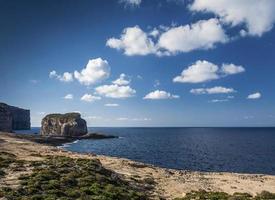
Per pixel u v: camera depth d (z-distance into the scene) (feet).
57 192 108.99
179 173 202.18
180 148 540.11
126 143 638.12
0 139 336.70
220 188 163.63
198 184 168.55
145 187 149.18
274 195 147.54
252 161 379.76
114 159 229.86
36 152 235.20
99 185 126.72
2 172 130.31
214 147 578.66
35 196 100.53
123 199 116.88
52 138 619.26
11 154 190.90
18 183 115.65
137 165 209.05
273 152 492.54
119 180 147.95
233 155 442.09
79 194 111.45
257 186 176.35
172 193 145.69
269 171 306.55
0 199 94.53
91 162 164.76
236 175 218.38
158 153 443.32
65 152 260.01
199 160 373.40
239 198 134.62
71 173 137.80
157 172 194.08
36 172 133.69
